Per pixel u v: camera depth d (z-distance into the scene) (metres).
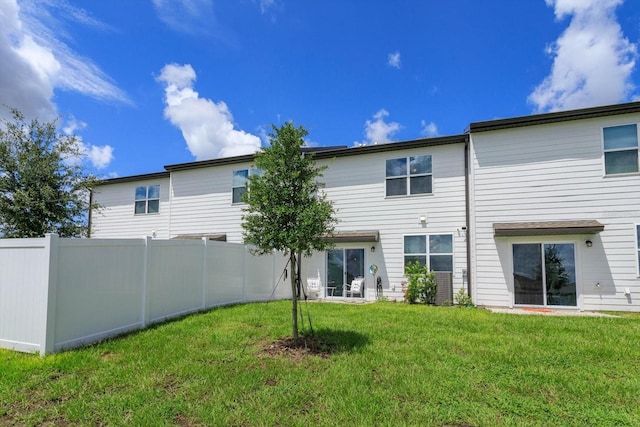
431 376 4.46
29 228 8.76
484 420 3.36
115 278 6.54
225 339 6.09
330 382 4.24
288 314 8.55
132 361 4.95
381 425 3.27
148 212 17.28
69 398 3.82
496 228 10.61
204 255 9.38
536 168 10.77
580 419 3.41
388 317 8.35
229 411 3.52
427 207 12.44
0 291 5.70
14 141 8.88
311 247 6.29
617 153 10.09
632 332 6.75
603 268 9.96
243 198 6.14
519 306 10.62
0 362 4.78
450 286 11.40
